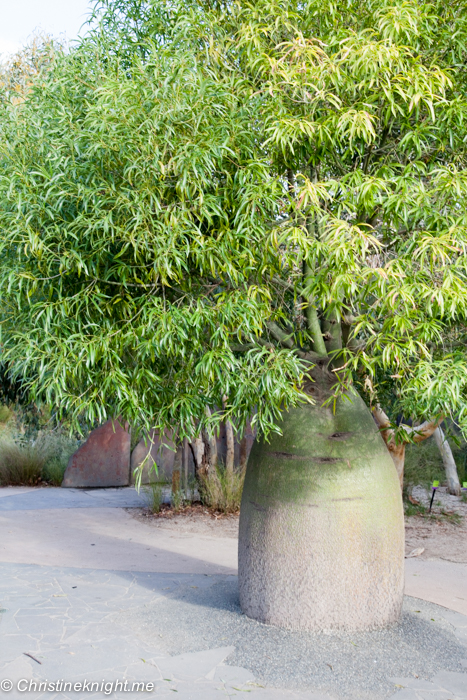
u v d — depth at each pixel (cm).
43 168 274
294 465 365
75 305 292
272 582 367
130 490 1034
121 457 1076
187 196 278
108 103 271
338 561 355
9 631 372
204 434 855
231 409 288
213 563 575
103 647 349
